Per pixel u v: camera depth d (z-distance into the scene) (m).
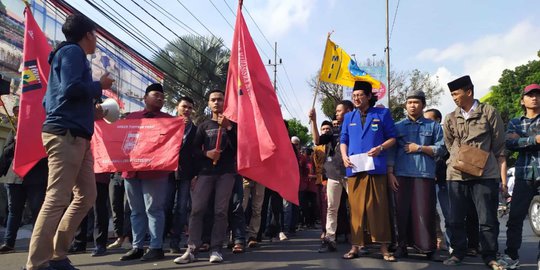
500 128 4.89
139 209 5.45
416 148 5.35
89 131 3.84
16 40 10.41
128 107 15.76
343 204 7.00
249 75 4.96
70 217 3.96
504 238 7.78
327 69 6.10
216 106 5.36
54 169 3.69
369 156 5.19
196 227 5.18
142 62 14.62
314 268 4.73
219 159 5.16
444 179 6.05
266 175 4.74
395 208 5.50
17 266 4.90
